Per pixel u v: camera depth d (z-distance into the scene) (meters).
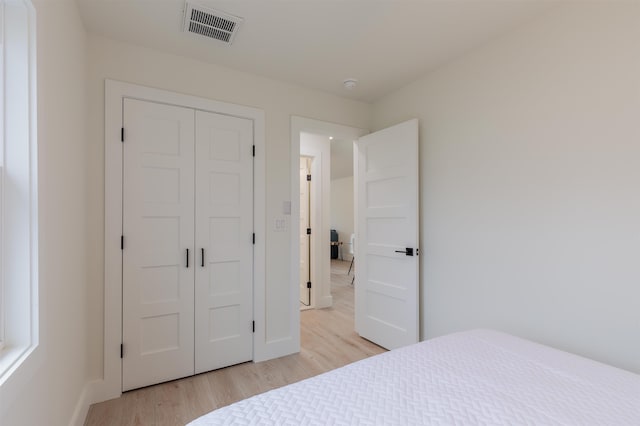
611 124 1.54
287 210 2.70
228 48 2.17
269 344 2.59
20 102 1.08
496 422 0.80
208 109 2.35
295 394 0.94
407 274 2.57
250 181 2.53
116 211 2.04
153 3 1.71
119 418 1.80
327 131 2.91
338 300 4.61
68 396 1.53
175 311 2.22
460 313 2.28
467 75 2.25
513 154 1.96
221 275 2.40
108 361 1.99
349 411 0.85
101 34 2.00
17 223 1.06
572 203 1.68
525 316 1.89
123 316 2.05
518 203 1.93
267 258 2.60
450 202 2.37
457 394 0.93
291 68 2.46
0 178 1.04
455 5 1.73
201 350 2.32
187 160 2.27
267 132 2.61
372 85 2.76
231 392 2.08
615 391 0.95
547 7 1.75
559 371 1.07
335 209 9.14
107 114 2.02
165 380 2.18
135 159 2.10
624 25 1.50
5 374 0.88
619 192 1.51
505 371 1.07
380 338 2.85
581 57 1.64
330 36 2.04
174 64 2.24
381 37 2.04
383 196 2.84
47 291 1.21
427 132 2.56
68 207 1.54
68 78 1.55
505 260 2.00
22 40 1.08
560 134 1.73
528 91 1.88
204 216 2.33
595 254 1.59
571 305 1.68
